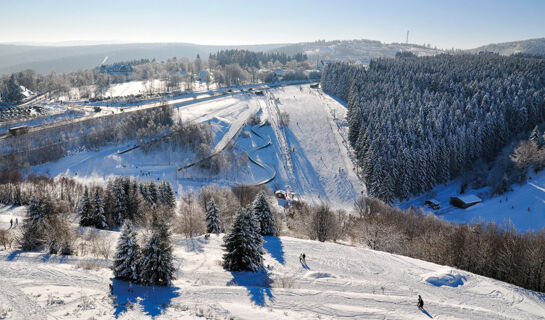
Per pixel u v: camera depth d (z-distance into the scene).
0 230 62.09
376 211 100.69
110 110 199.25
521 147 122.19
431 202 119.19
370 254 57.53
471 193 124.81
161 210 80.06
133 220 80.00
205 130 159.38
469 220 108.00
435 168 129.12
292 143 171.12
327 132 181.62
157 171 134.38
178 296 40.28
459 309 41.06
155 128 157.75
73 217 81.19
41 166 132.12
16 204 88.56
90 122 165.75
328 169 147.25
